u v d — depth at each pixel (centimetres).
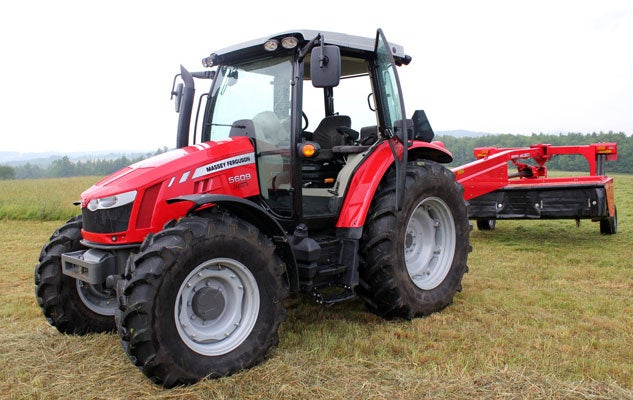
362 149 416
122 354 343
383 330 386
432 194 434
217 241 304
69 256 347
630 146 4038
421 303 414
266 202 375
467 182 669
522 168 811
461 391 284
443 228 456
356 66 452
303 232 364
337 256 391
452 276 448
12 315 433
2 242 838
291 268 346
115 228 322
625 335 368
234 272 322
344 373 308
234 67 408
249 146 366
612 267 577
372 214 397
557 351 339
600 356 332
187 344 298
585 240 761
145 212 325
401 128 388
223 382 295
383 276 392
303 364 320
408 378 300
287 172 374
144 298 279
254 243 320
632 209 1112
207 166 343
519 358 327
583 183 691
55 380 304
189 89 397
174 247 288
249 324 323
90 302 391
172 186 330
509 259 632
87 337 377
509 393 280
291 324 400
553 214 710
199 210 337
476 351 339
